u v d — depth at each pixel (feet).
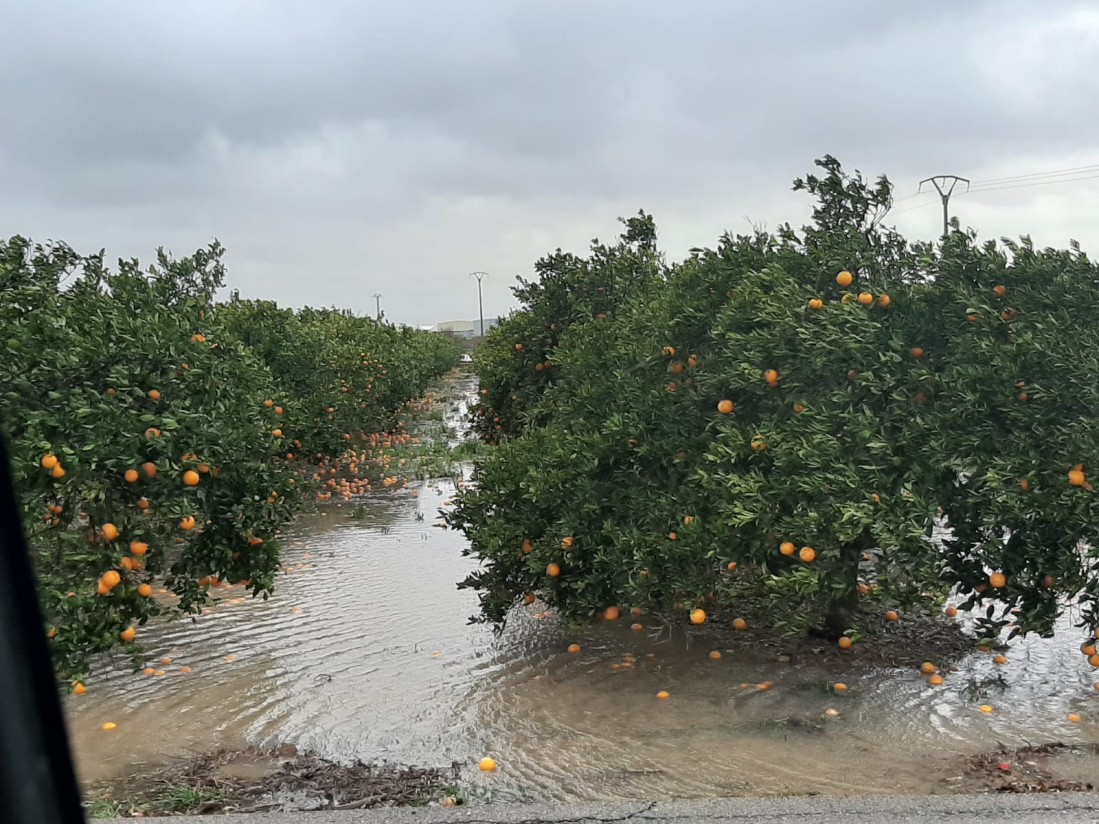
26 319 15.62
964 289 16.63
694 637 21.71
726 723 16.66
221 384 17.20
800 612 19.42
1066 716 16.67
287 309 55.83
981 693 17.89
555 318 36.76
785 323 17.51
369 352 64.64
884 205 20.84
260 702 18.17
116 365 15.24
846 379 17.40
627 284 34.06
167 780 14.42
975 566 16.11
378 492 46.09
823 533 16.08
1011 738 15.64
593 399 21.71
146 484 15.20
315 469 50.83
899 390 16.51
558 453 19.94
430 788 13.94
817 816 11.29
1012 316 16.44
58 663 14.47
